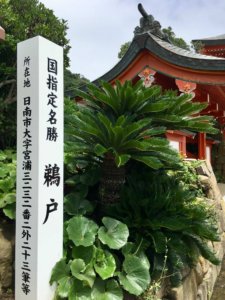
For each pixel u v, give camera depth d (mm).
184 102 3480
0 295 2895
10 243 3086
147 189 3512
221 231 5637
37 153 2494
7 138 5684
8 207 3180
